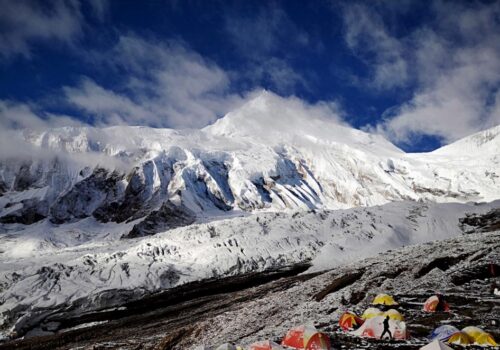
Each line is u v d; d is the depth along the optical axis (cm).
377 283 5547
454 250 6406
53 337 6131
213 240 11881
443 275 5350
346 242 11231
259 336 4234
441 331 3284
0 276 8806
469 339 3116
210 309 6631
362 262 7175
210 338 4716
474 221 12269
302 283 6850
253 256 10944
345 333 3728
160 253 11269
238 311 5619
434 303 4122
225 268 10319
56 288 8325
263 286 7956
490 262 5472
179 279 9688
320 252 10994
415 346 3225
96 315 7419
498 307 4012
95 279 8938
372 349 3219
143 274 9319
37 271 8862
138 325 6262
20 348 5831
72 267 9419
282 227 12688
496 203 13688
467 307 4109
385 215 13125
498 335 3253
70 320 7281
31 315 7250
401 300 4597
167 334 5297
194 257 11006
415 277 5541
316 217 13538
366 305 4688
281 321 4803
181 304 7506
